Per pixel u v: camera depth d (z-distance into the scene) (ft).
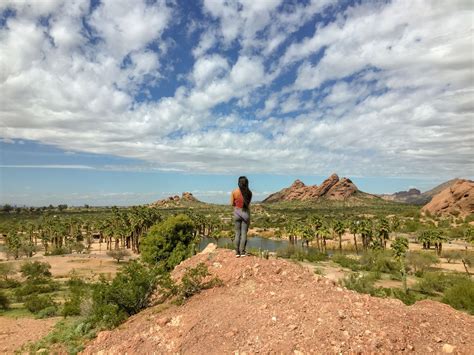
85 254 264.31
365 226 252.83
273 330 23.24
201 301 30.45
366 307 25.27
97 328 37.78
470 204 453.58
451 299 97.81
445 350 21.35
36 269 164.86
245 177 35.78
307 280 31.07
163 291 36.94
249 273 32.58
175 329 26.61
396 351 20.74
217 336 24.30
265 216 616.39
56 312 84.23
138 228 268.82
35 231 366.22
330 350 20.65
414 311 25.54
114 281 38.91
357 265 188.03
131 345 26.71
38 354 36.52
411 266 185.06
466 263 196.95
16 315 86.84
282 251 226.58
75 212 650.84
